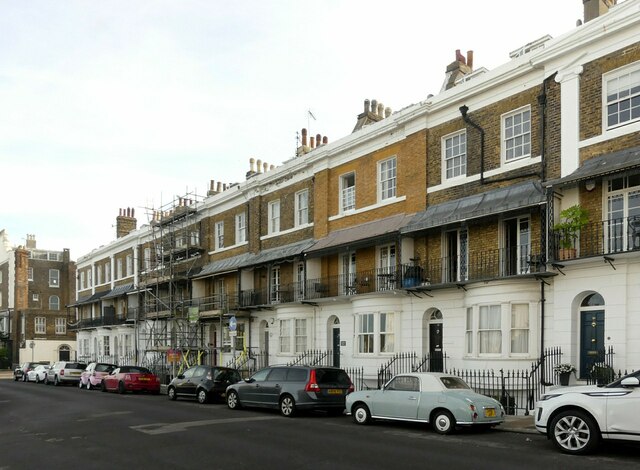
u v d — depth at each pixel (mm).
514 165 18109
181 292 36844
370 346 21891
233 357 29188
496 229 18422
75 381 36781
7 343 66188
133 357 42031
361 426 14898
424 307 20375
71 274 71250
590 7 18797
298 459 10711
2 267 69438
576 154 16234
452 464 10031
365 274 23031
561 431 11008
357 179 24391
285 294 27422
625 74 15516
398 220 21547
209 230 34625
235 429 14523
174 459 10977
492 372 17016
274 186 29484
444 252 20062
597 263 15328
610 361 14781
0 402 24703
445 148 20672
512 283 17109
